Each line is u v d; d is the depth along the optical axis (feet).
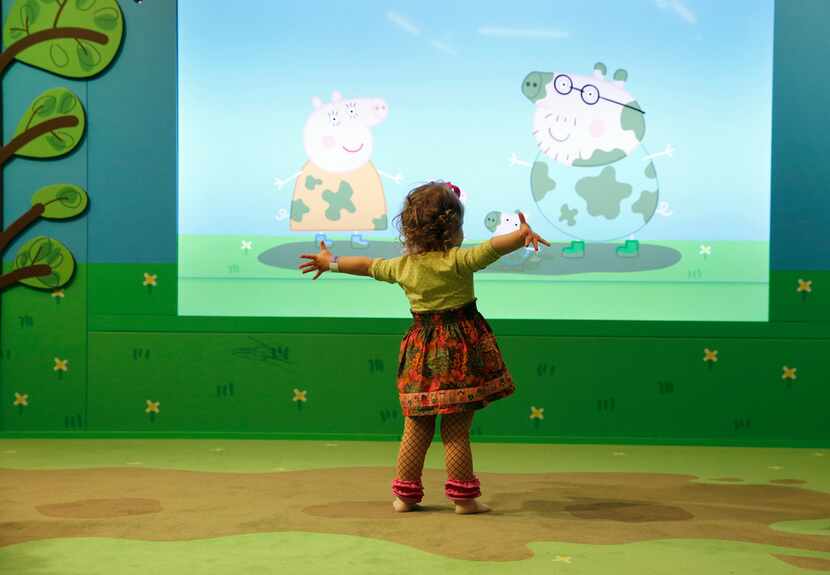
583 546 8.41
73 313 14.98
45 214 14.89
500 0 14.96
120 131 14.92
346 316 15.01
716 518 9.70
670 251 14.93
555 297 14.94
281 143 15.03
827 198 14.74
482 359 9.91
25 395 15.03
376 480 11.69
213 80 15.03
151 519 9.37
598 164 14.97
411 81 15.01
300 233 15.06
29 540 8.51
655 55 14.93
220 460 13.08
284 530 8.95
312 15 14.99
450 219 10.13
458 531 8.96
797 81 14.71
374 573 7.54
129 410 15.05
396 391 14.97
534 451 14.16
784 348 14.79
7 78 14.87
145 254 14.97
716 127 14.93
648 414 14.83
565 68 14.98
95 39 14.83
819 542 8.66
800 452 14.19
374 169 15.03
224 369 14.98
